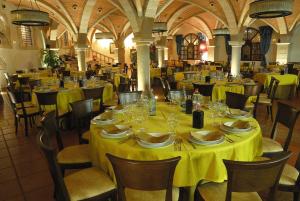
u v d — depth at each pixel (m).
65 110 4.66
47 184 2.94
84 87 5.18
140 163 1.40
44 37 13.37
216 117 2.63
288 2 4.51
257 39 14.60
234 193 1.82
